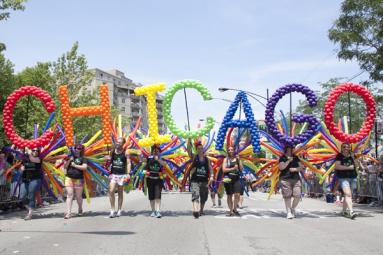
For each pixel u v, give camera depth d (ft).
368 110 37.65
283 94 37.11
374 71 48.96
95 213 39.45
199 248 22.04
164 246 22.57
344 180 35.76
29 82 100.32
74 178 36.14
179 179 38.96
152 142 37.47
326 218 35.27
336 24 50.65
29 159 35.63
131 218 35.01
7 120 36.83
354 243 23.36
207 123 37.93
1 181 40.75
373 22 48.08
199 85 37.93
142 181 38.29
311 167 37.45
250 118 37.40
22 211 43.06
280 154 37.14
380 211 41.37
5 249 21.62
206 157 36.01
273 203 56.54
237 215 37.17
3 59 79.66
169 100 38.11
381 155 47.09
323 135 37.88
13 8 47.85
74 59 102.73
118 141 35.81
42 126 88.69
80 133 97.04
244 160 38.40
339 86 37.50
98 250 21.40
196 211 35.24
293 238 25.04
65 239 24.63
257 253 20.79
